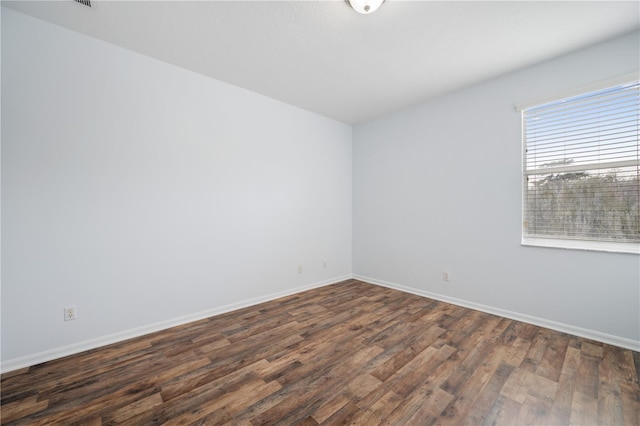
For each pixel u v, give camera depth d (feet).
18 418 4.79
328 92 10.52
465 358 6.66
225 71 8.94
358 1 5.65
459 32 6.84
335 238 13.80
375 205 13.44
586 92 7.52
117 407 5.07
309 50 7.68
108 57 7.42
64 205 6.87
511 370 6.15
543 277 8.43
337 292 12.16
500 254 9.33
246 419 4.76
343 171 14.16
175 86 8.60
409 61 8.23
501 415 4.83
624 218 7.28
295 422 4.69
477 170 9.83
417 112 11.64
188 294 8.95
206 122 9.29
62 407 5.06
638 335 6.92
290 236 11.87
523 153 8.95
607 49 7.20
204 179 9.29
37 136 6.51
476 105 9.80
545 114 8.49
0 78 6.10
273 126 11.18
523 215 8.96
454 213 10.52
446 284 10.82
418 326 8.53
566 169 8.11
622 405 5.03
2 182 6.15
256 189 10.69
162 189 8.41
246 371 6.20
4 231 6.18
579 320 7.79
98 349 7.19
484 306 9.72
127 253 7.80
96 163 7.30
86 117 7.13
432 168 11.17
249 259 10.50
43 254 6.61
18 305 6.33
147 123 8.10
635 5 5.86
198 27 6.73
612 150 7.38
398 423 4.66
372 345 7.34
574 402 5.13
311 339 7.72
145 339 7.76
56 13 6.28
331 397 5.32
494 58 8.06
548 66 8.18
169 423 4.68
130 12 6.21
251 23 6.56
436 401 5.19
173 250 8.64
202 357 6.79
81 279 7.11
